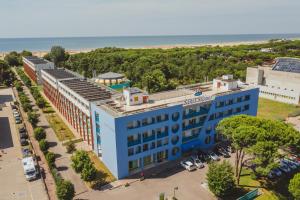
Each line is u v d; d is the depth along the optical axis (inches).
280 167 2502.5
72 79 3986.2
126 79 5580.7
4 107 4488.2
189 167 2512.3
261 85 5098.4
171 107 2549.2
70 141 3038.9
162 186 2283.5
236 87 3312.0
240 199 2028.8
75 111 3292.3
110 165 2480.3
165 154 2687.0
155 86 4987.7
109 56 7623.0
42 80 5605.3
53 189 2222.0
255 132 2050.9
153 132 2522.1
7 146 3021.7
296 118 3919.8
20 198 2102.6
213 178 2049.7
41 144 2738.7
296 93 4547.2
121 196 2145.7
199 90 3193.9
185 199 2110.0
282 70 4817.9
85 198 2118.6
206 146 3004.4
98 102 2694.4
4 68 6446.9
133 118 2324.1
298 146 2098.9
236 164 2384.4
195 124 2829.7
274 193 2165.4
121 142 2310.5
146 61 6756.9
